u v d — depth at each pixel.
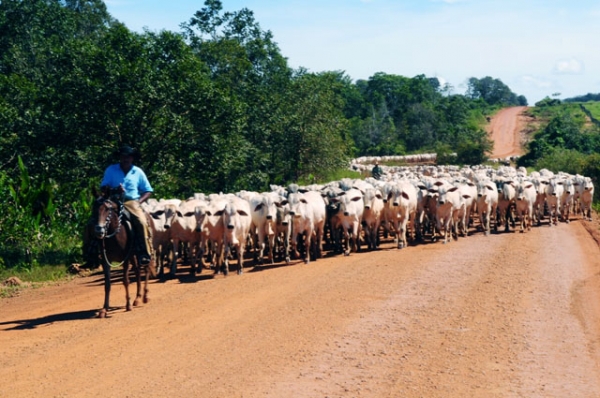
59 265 19.47
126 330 10.96
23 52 42.69
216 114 25.78
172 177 28.67
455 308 11.67
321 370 8.54
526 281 13.85
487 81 183.88
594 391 7.73
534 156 66.75
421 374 8.35
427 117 102.44
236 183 33.78
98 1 57.25
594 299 12.23
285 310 11.85
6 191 21.36
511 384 7.98
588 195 27.55
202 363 8.97
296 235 18.27
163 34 25.77
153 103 24.92
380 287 13.56
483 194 22.52
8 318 12.66
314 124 41.66
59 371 8.88
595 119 116.69
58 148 25.02
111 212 11.91
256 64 45.56
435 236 22.19
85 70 24.38
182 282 15.80
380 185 22.30
